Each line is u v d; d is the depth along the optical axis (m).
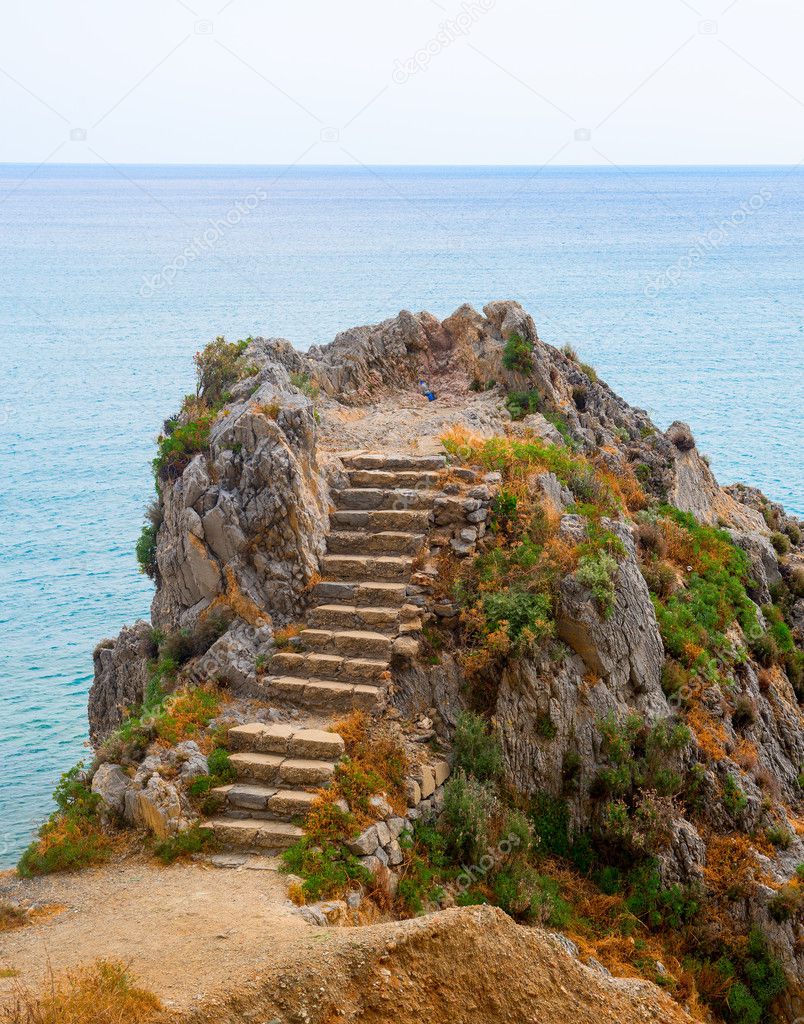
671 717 22.84
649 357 127.12
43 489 75.75
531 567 22.03
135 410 102.62
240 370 28.28
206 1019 12.25
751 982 19.84
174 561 23.42
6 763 38.97
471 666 20.70
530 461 25.50
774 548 35.66
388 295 158.38
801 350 135.25
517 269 195.50
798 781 25.61
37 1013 11.98
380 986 13.27
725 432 92.56
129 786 18.33
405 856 17.88
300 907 15.62
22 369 124.06
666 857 20.56
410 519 23.14
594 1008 14.49
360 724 19.52
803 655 29.81
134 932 14.78
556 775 20.95
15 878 17.30
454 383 32.66
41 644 49.34
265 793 18.03
